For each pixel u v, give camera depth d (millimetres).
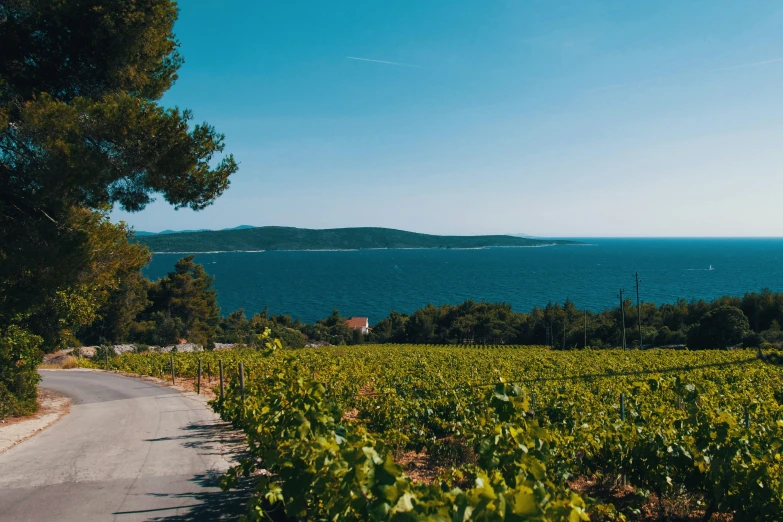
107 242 11906
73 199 10383
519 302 120688
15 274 9953
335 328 80250
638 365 24203
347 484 3412
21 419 12055
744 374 17812
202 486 6785
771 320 52344
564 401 10633
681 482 6512
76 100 9375
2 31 9781
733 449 5461
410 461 8516
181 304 59688
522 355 34938
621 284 157000
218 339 61094
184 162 9945
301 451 4227
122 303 48906
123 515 5727
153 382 20688
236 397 10016
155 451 8727
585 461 7664
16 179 9875
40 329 16500
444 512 2771
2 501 6223
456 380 17125
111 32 10438
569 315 67375
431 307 80875
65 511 5859
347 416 12102
